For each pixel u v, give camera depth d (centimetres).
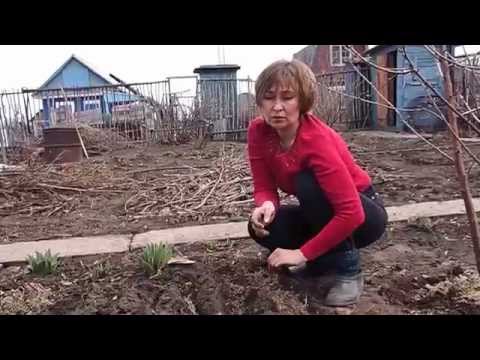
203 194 550
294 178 219
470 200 218
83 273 296
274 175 237
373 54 1446
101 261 327
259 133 229
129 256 330
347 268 225
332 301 224
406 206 426
